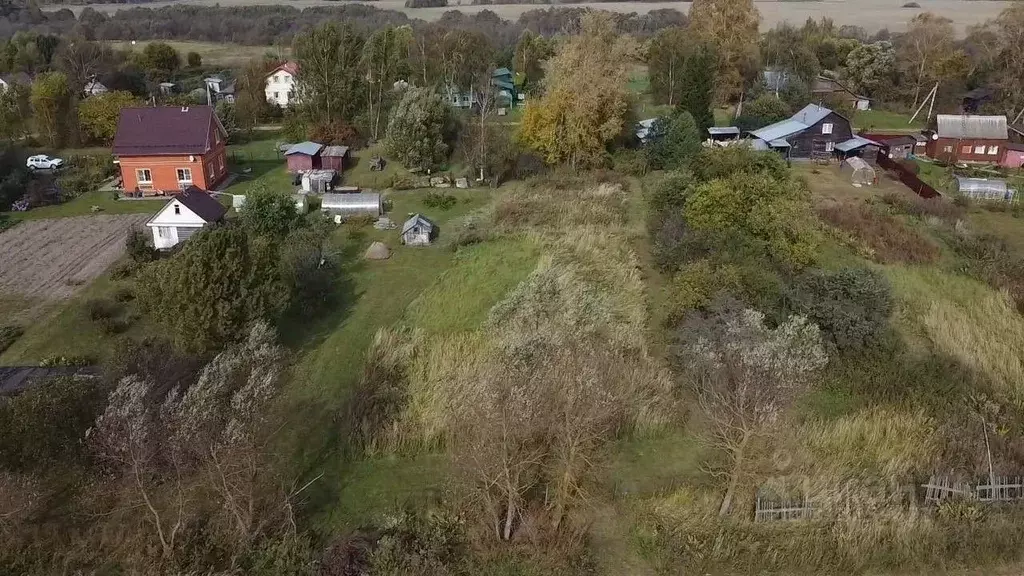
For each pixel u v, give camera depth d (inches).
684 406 964.0
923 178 2114.9
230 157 2379.4
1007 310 1267.2
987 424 907.4
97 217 1763.0
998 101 2898.6
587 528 748.6
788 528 741.3
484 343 1087.0
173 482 765.9
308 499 795.4
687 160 2017.7
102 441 705.6
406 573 663.1
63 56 3543.3
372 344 1111.6
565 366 804.6
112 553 705.0
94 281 1371.8
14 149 2149.4
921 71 3090.6
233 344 1001.5
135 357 973.8
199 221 1504.7
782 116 2620.6
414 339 1122.7
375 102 2699.3
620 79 2155.5
